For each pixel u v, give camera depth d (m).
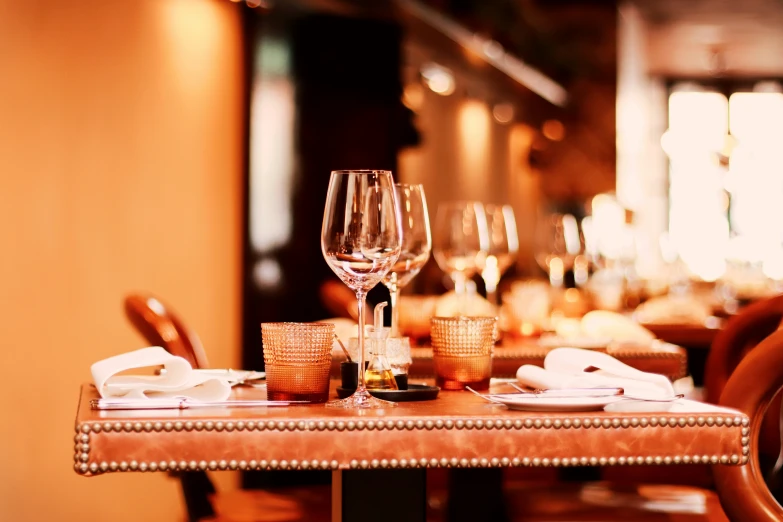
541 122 10.86
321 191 4.96
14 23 3.12
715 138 14.55
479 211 2.53
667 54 13.29
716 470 1.36
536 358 2.12
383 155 5.38
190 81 4.10
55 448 3.29
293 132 4.82
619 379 1.29
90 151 3.50
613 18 11.37
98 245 3.54
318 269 4.86
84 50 3.47
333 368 2.17
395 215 1.27
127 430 1.07
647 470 2.43
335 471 1.28
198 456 1.08
